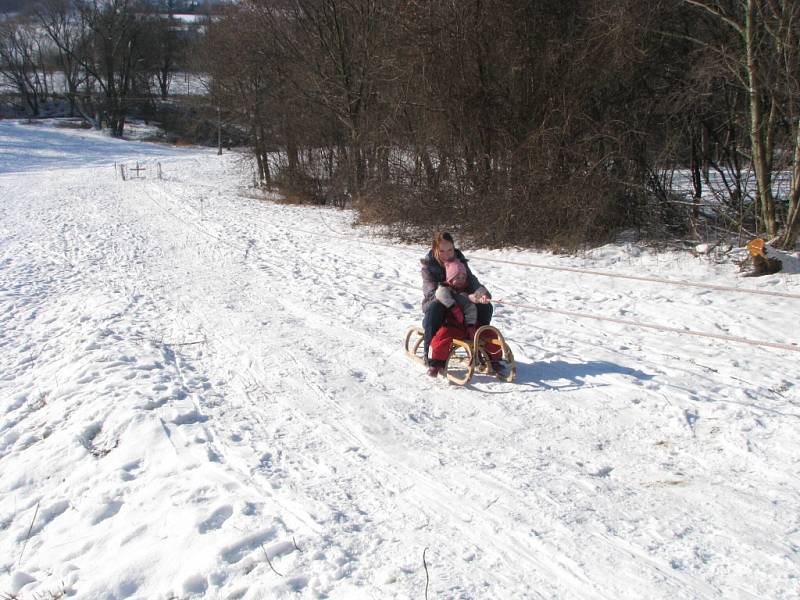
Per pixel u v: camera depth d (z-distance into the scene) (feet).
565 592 12.37
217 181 132.77
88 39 275.80
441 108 54.95
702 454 17.78
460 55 53.62
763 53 39.99
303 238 60.80
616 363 24.88
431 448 18.65
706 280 36.58
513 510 15.20
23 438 22.40
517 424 20.06
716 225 45.47
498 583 12.68
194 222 73.41
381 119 65.87
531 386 22.95
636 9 45.91
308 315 33.96
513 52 51.85
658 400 21.11
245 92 108.37
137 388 24.00
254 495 16.31
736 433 18.71
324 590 12.69
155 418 21.20
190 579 13.37
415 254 51.39
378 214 62.85
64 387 25.29
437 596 12.28
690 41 48.70
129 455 19.51
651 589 12.32
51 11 281.13
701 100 45.16
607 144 48.83
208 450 19.04
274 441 19.52
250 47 96.43
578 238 45.88
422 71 55.31
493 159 54.03
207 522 15.28
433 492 16.19
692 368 24.23
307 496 16.14
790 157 41.39
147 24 283.38
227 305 36.78
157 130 274.77
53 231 69.21
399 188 60.34
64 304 39.52
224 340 30.22
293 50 90.68
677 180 54.75
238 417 21.43
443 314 23.56
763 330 28.60
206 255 53.42
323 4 82.84
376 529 14.67
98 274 47.65
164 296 39.83
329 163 93.50
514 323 30.99
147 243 60.64
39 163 189.06
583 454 18.01
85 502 17.74
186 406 22.30
